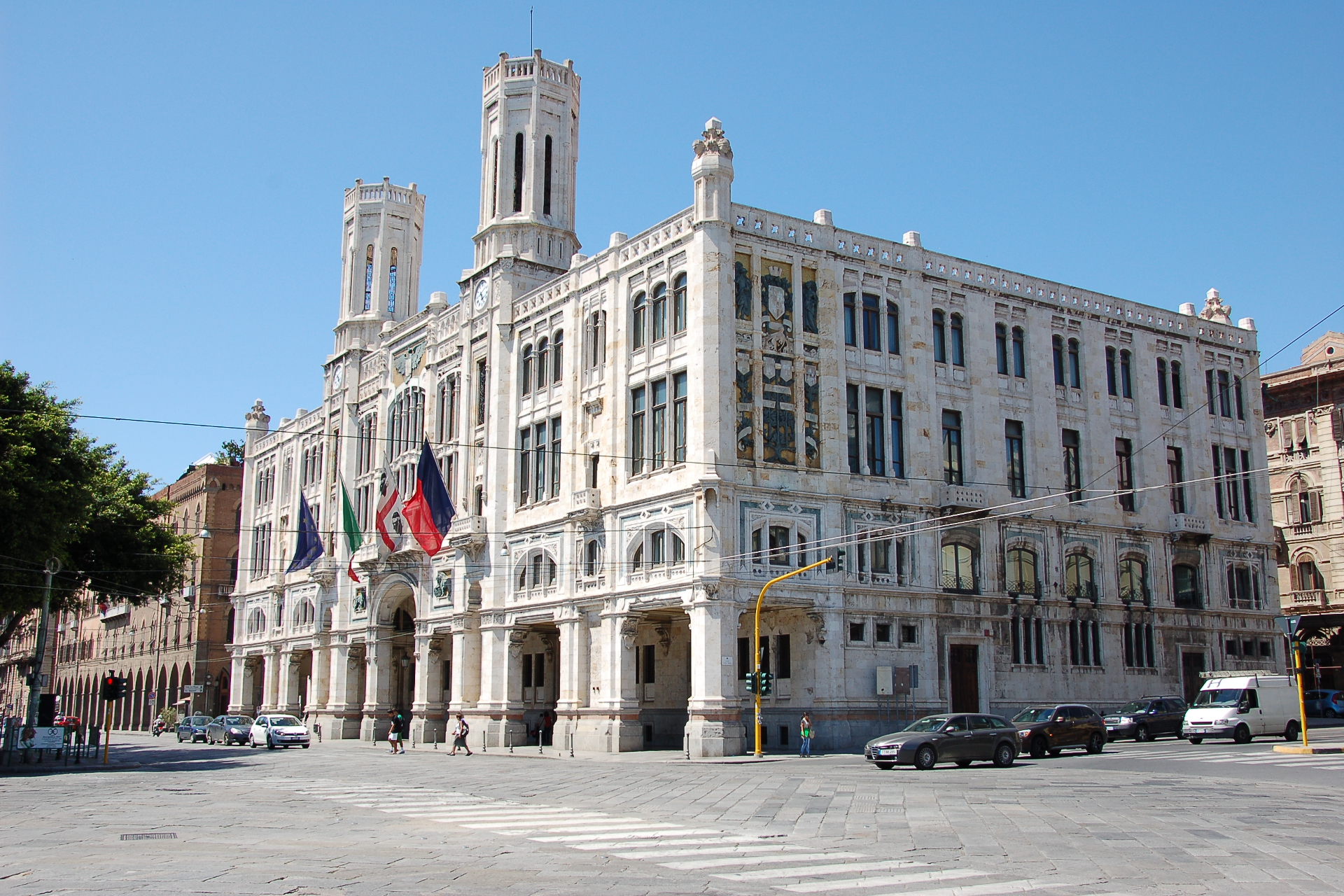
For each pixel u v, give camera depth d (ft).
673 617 169.48
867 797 83.71
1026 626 175.63
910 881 47.21
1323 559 236.22
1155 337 203.31
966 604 169.27
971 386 178.09
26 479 147.64
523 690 194.90
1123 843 58.18
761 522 153.17
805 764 127.54
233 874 48.32
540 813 75.46
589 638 171.32
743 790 92.32
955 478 175.22
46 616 157.69
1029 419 183.62
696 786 96.89
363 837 62.49
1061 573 181.16
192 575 336.70
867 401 167.63
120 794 96.37
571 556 177.27
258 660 299.99
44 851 56.39
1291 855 53.78
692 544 151.33
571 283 185.26
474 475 203.82
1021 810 73.56
